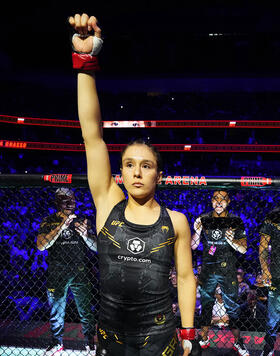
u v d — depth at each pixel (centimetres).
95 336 283
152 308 115
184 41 1307
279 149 1323
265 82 1319
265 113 1364
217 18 1182
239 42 1294
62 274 270
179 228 123
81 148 1332
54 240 269
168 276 120
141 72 1343
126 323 116
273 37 1266
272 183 166
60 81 1332
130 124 1356
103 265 118
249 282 341
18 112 1302
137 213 121
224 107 1391
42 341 270
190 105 1400
